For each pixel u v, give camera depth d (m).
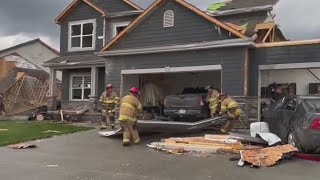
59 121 23.27
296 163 10.38
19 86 28.30
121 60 21.03
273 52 17.92
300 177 8.90
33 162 10.99
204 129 16.28
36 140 15.10
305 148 10.96
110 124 18.83
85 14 26.67
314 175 9.08
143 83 22.50
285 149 10.78
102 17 25.97
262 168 9.84
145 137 15.47
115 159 11.29
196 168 9.90
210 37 18.75
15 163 10.87
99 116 22.52
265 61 18.05
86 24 26.64
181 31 19.58
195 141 12.96
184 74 22.95
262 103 18.14
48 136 15.86
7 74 30.80
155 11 20.33
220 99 16.69
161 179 8.82
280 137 12.52
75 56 26.62
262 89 18.89
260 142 12.45
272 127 13.19
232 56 17.83
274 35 22.28
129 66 20.77
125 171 9.66
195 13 19.16
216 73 22.23
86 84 26.39
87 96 26.28
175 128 14.99
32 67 42.03
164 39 20.05
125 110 13.70
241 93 17.53
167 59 19.62
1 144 14.16
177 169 9.82
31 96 28.69
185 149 12.26
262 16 22.39
